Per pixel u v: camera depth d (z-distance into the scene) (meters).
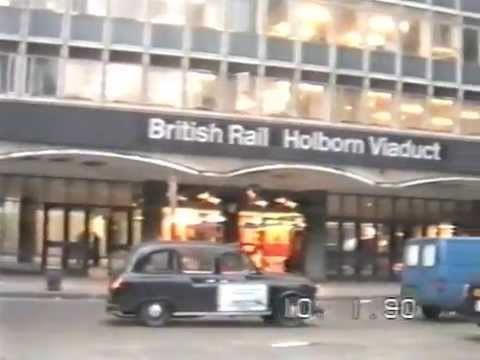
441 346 14.80
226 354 13.06
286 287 17.58
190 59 30.94
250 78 31.66
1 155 27.83
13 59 29.17
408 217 37.97
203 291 17.22
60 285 25.16
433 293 19.89
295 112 32.22
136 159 28.62
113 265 28.67
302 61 32.53
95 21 30.05
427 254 20.31
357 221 36.91
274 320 17.70
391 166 33.44
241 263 17.64
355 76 33.41
